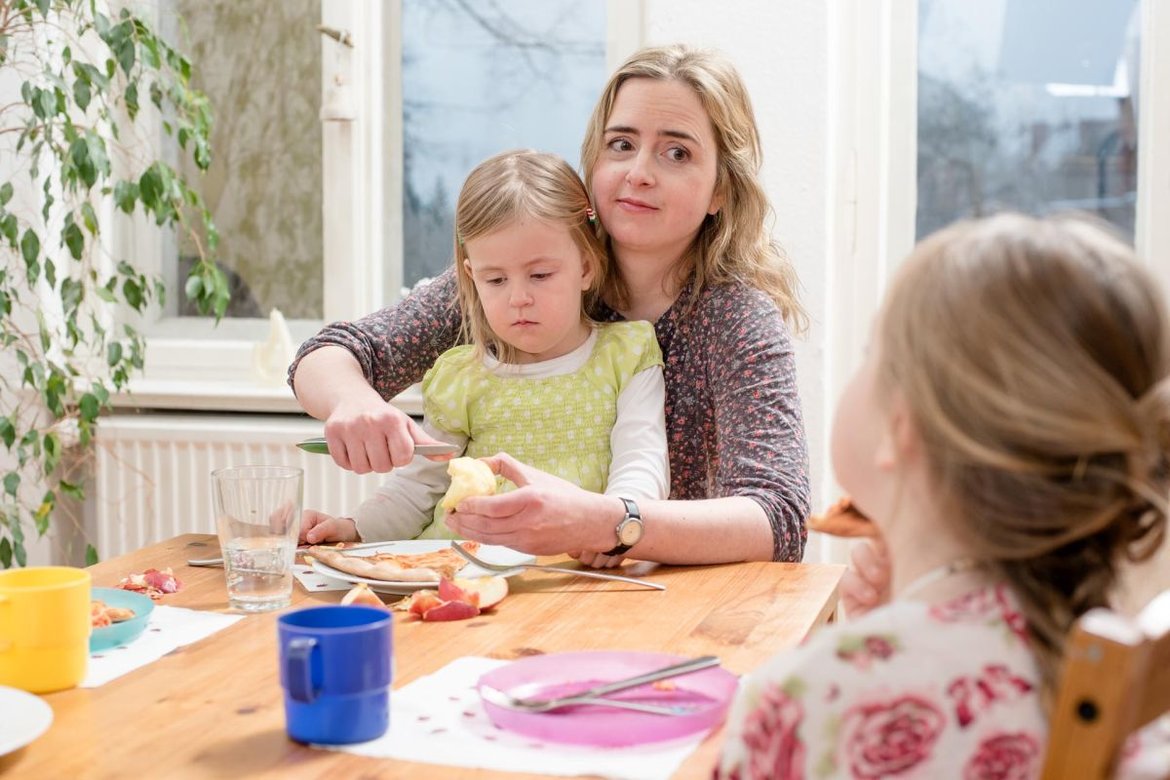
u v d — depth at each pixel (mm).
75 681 971
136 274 2535
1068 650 587
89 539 2760
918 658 642
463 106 2688
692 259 1695
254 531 1197
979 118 2484
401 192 2744
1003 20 2455
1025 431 622
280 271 2791
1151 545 699
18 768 813
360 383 1575
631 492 1516
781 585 1283
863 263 2512
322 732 848
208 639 1098
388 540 1591
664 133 1616
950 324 646
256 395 2609
